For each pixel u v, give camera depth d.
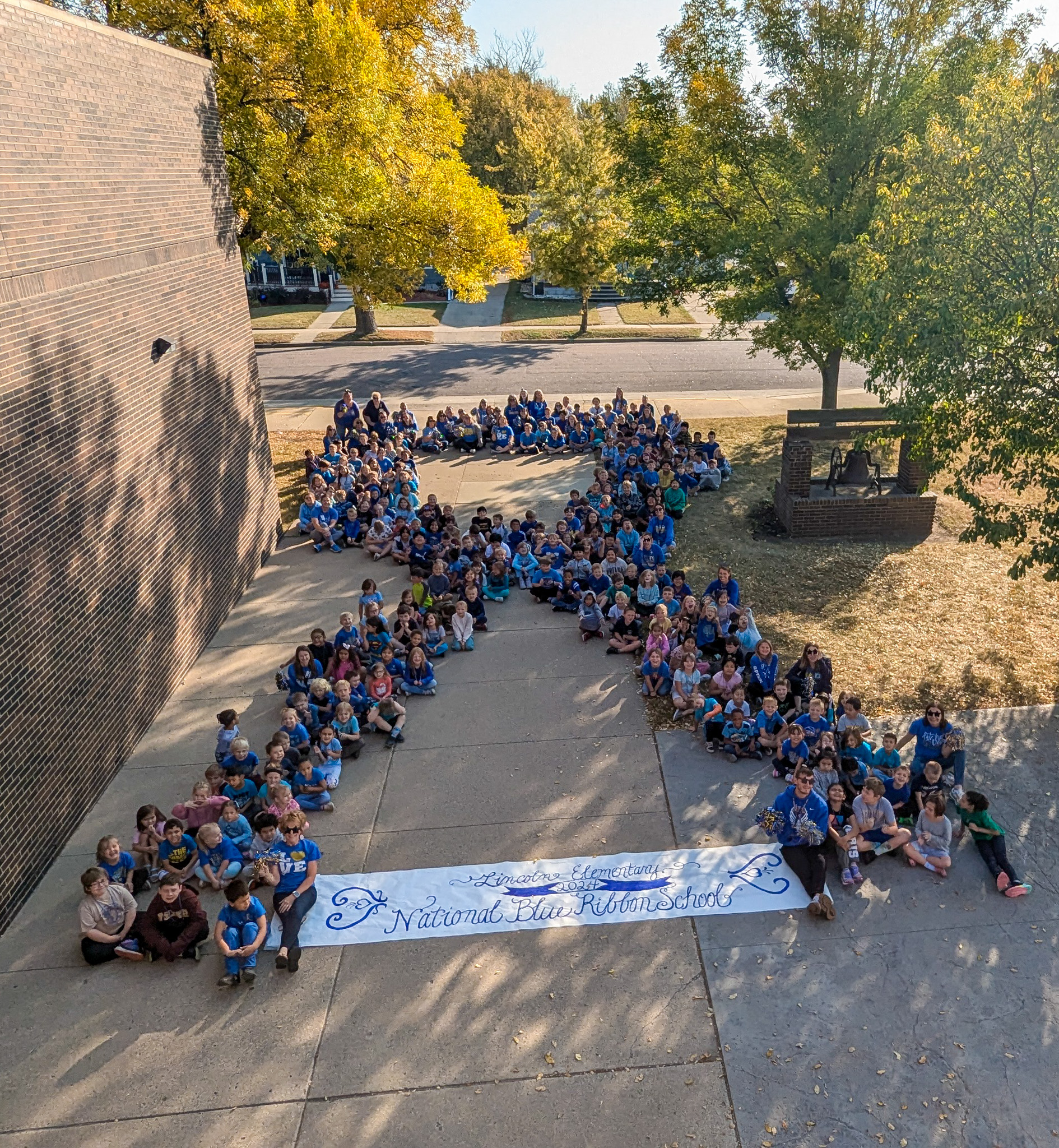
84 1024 7.27
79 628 9.80
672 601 13.05
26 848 8.67
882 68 17.33
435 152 24.97
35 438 9.12
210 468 13.88
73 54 10.16
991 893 8.27
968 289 10.26
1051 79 10.16
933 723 9.20
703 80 18.69
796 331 18.27
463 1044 6.95
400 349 34.97
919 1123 6.21
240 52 18.08
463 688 12.13
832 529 16.59
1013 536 10.84
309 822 9.58
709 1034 6.95
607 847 9.02
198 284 13.64
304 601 14.88
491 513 18.25
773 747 10.29
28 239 9.10
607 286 45.12
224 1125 6.38
